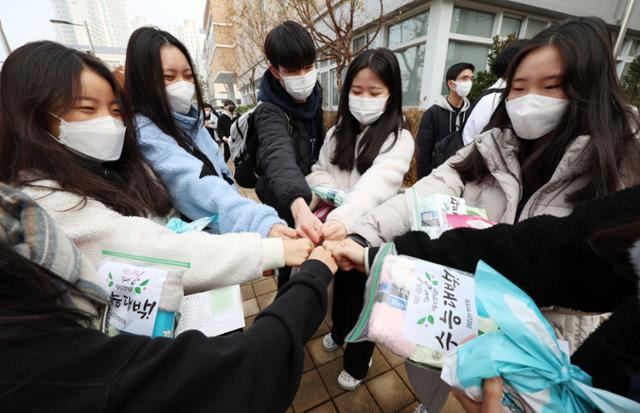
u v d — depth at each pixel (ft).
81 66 2.95
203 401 1.44
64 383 1.22
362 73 4.69
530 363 1.79
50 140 2.84
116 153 3.41
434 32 16.14
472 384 1.87
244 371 1.58
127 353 1.38
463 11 16.66
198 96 5.17
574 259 2.25
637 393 1.68
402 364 5.90
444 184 4.04
